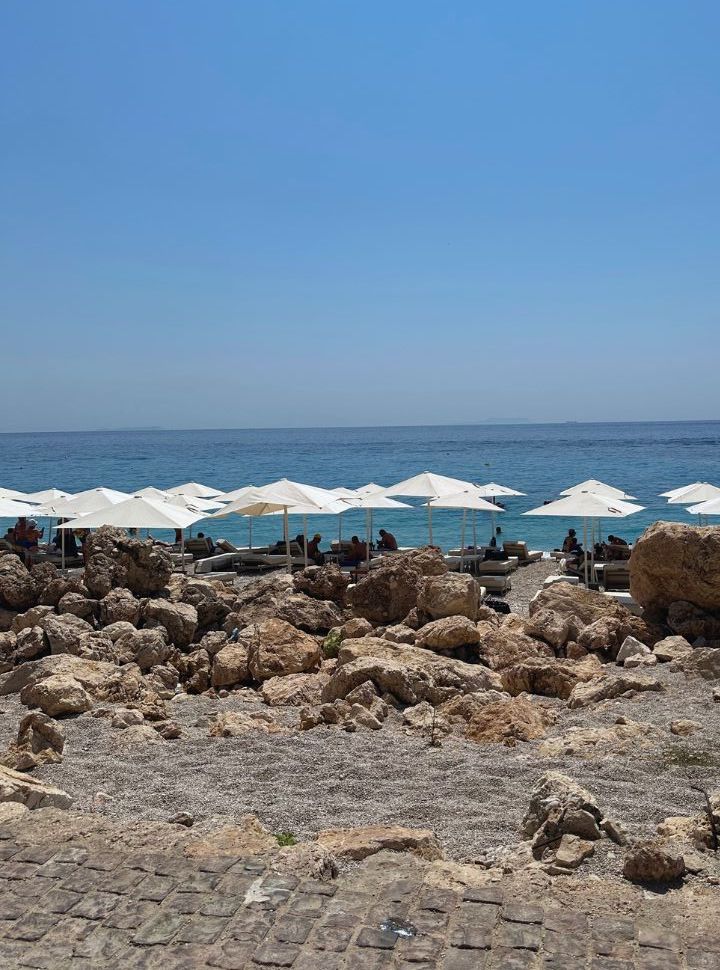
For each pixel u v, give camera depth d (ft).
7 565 59.47
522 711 32.94
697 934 16.52
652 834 22.09
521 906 17.63
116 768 29.07
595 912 17.37
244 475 267.39
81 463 368.07
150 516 73.87
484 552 95.91
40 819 22.30
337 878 19.22
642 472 255.50
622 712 34.04
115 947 16.51
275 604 58.13
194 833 21.44
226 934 16.84
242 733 33.06
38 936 16.92
